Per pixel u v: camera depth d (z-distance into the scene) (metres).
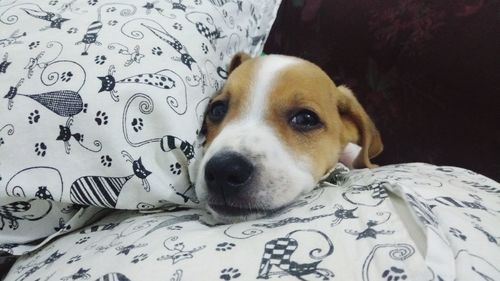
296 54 0.38
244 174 0.21
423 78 0.31
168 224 0.20
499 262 0.14
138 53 0.24
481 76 0.28
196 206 0.23
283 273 0.14
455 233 0.15
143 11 0.26
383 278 0.13
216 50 0.29
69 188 0.21
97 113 0.22
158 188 0.22
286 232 0.16
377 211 0.17
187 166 0.23
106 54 0.23
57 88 0.22
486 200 0.20
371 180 0.21
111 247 0.18
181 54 0.25
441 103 0.30
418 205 0.16
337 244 0.15
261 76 0.25
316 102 0.26
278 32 0.40
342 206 0.18
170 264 0.15
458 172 0.25
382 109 0.33
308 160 0.24
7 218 0.22
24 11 0.26
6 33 0.25
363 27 0.34
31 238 0.23
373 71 0.34
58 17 0.26
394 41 0.32
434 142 0.31
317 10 0.37
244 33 0.32
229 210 0.21
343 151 0.29
